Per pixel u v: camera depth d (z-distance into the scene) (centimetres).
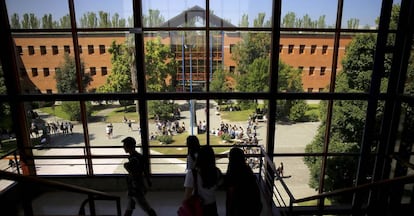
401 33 446
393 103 470
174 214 398
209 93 464
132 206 340
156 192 465
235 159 244
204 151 253
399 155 478
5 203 407
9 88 441
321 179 513
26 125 466
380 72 459
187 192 252
